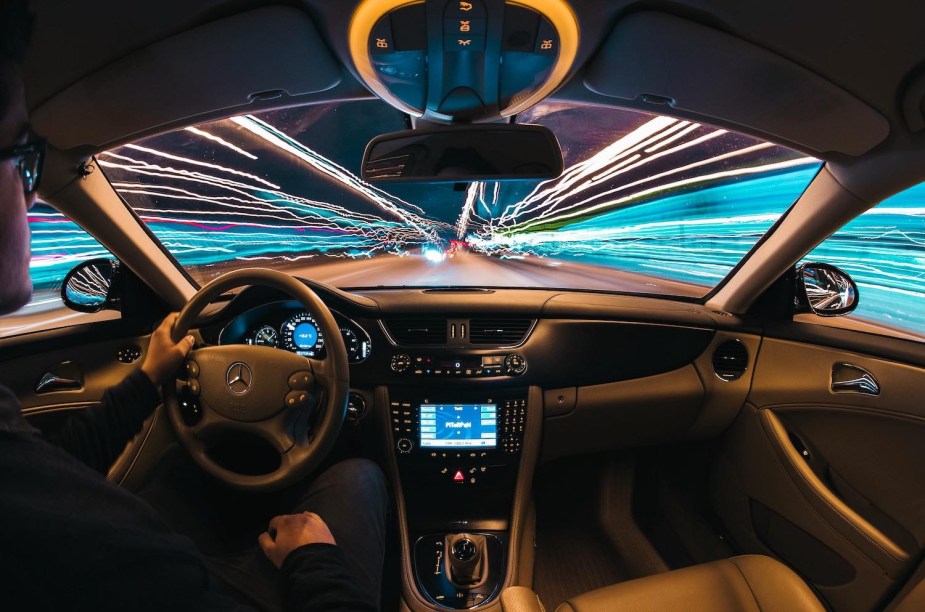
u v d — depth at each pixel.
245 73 1.71
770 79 1.63
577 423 2.58
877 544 1.96
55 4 1.33
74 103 1.69
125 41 1.50
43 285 2.31
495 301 2.52
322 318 1.55
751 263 2.45
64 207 2.13
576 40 1.50
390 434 2.47
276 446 1.55
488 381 2.47
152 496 1.78
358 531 1.61
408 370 2.46
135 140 2.00
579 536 2.85
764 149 2.32
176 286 2.50
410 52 1.54
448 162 1.81
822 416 2.26
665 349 2.55
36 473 0.62
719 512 2.78
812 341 2.33
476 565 2.30
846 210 2.06
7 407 0.64
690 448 2.92
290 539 1.22
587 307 2.54
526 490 2.48
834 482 2.22
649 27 1.49
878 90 1.55
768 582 1.62
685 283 11.45
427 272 12.08
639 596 1.62
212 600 0.71
